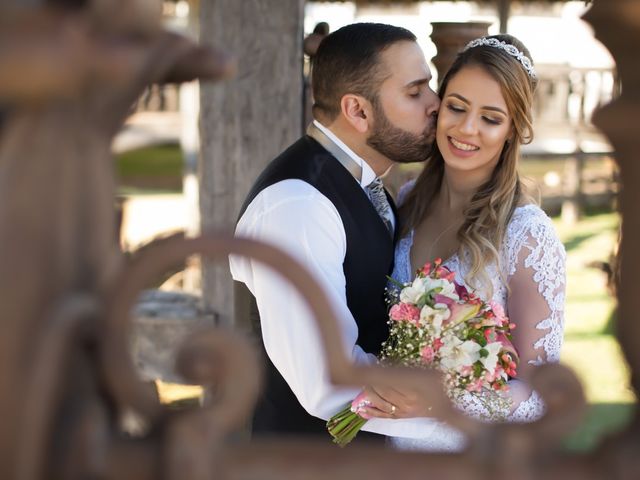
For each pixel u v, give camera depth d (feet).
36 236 2.11
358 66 7.06
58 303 2.12
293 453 2.27
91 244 2.22
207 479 2.16
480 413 6.61
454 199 7.72
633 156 2.20
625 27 2.13
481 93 7.09
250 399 2.30
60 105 2.11
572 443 13.16
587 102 40.42
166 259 2.15
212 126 12.17
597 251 29.63
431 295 6.55
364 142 7.32
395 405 6.27
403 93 7.14
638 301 2.23
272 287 6.78
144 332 13.87
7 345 2.07
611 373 17.43
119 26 2.08
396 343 6.99
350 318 6.95
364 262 7.30
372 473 2.23
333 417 6.76
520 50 7.20
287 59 11.79
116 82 2.02
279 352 6.86
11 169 2.12
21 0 2.07
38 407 2.02
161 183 40.09
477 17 43.96
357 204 7.27
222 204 12.32
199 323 13.71
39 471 2.05
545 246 7.10
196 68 2.22
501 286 7.23
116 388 2.18
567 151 38.60
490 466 2.21
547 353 7.09
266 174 7.43
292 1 11.62
